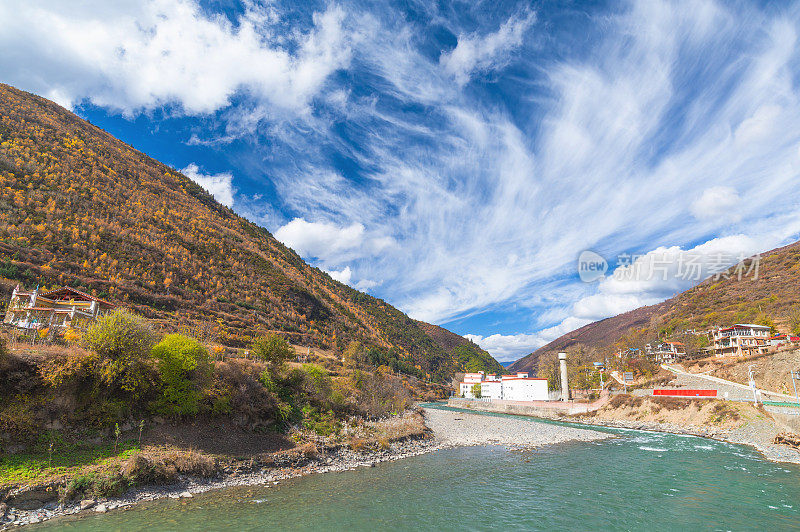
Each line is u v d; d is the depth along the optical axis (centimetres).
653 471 2841
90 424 2216
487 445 4047
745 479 2570
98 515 1691
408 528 1703
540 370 13488
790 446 3706
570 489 2366
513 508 1998
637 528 1738
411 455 3419
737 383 6669
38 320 3591
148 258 10269
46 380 2102
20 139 11712
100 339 2394
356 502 2045
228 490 2178
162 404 2591
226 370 3338
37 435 1983
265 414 3247
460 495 2216
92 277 7975
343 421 3997
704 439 4503
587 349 16912
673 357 10331
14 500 1633
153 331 2814
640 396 6800
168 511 1791
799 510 1947
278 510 1877
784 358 6366
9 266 6544
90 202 10875
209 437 2706
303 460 2853
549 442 4278
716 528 1727
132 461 2058
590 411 7331
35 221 8588
